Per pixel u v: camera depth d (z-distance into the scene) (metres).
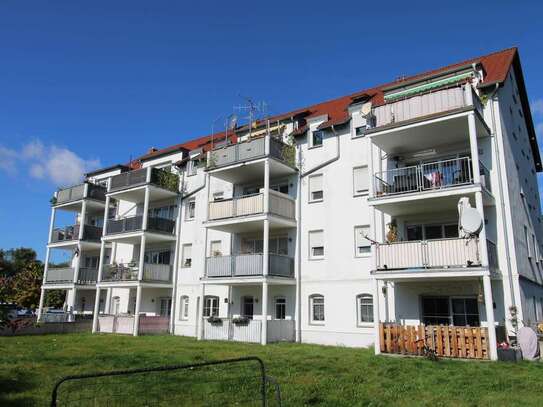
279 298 23.05
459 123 17.30
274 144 23.16
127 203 32.53
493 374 11.87
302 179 23.72
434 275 16.03
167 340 22.19
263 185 25.45
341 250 21.48
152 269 27.17
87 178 37.09
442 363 13.70
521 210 20.14
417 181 17.67
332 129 22.97
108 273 29.02
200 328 23.09
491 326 14.57
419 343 15.55
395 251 17.08
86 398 9.07
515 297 16.58
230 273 22.52
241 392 9.63
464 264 15.66
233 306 24.53
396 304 18.89
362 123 22.16
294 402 8.95
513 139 20.84
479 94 18.81
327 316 21.17
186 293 27.17
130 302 30.00
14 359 14.38
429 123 17.27
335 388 10.23
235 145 23.92
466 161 18.48
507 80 21.09
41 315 30.05
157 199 30.41
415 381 11.00
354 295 20.59
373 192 18.53
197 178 28.81
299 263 22.73
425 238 19.25
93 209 35.00
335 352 17.08
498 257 17.17
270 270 21.47
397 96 19.95
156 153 32.31
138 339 22.70
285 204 23.06
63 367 12.95
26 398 9.14
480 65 18.92
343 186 22.12
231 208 23.33
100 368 12.81
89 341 21.33
